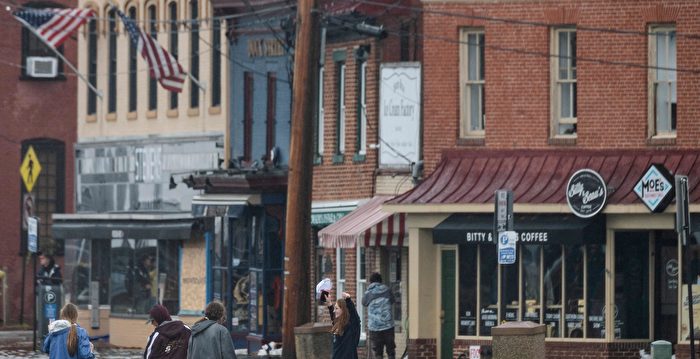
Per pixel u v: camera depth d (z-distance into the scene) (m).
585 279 88.56
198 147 118.38
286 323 83.75
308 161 83.75
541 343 70.69
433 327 91.81
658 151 89.56
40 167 130.62
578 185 86.19
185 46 120.62
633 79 90.31
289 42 106.81
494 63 92.94
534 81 92.19
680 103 89.12
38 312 108.38
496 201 73.56
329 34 103.81
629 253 88.88
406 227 92.38
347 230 93.69
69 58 139.88
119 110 128.00
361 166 100.81
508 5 92.69
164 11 123.62
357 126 102.00
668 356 75.88
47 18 115.56
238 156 114.19
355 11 99.00
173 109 121.94
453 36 94.06
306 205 83.81
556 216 87.56
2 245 139.75
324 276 105.38
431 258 91.69
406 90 95.69
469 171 91.81
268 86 111.50
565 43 92.19
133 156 125.44
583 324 88.81
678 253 87.06
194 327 60.66
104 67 130.12
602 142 90.62
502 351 69.94
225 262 108.56
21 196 140.12
